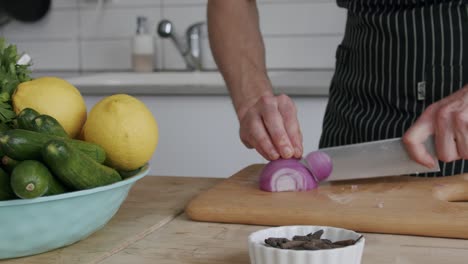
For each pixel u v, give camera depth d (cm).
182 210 91
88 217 71
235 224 86
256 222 85
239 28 124
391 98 118
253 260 65
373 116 120
